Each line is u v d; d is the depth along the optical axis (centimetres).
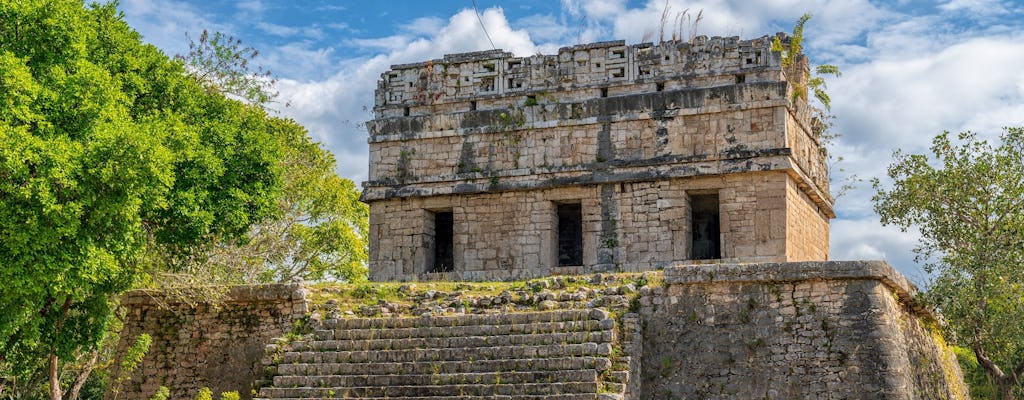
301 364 2331
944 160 2855
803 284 2241
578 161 3031
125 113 2369
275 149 2831
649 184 2962
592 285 2461
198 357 2586
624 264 2939
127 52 2570
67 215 2145
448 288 2588
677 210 2927
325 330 2428
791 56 3186
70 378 3553
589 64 3084
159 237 2617
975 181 2789
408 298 2550
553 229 3053
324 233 4066
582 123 3039
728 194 2902
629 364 2164
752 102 2916
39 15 2316
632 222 2958
